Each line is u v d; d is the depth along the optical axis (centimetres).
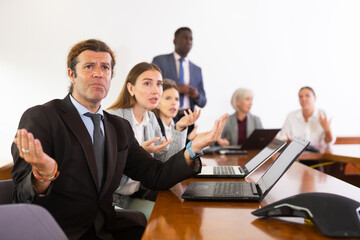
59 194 142
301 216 105
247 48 542
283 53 548
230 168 219
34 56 508
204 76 533
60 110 150
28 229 91
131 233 162
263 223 108
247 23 542
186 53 523
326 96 556
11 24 504
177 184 180
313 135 478
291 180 176
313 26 553
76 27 514
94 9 516
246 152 329
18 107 505
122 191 217
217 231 102
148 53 525
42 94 509
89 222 146
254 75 543
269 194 147
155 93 238
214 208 129
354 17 552
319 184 165
